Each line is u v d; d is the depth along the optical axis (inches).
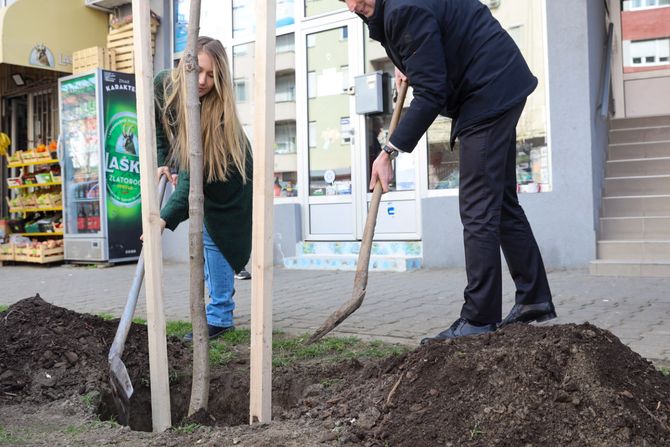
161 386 106.7
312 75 359.9
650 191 300.0
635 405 85.7
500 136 117.0
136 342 144.9
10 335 135.7
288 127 370.0
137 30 106.0
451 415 87.8
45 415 112.0
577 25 277.4
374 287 260.2
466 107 118.3
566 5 279.4
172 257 400.5
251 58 388.2
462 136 119.6
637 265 255.9
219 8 397.7
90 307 241.3
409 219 325.4
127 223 402.9
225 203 162.2
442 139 316.5
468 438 84.4
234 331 174.2
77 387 125.5
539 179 290.4
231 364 142.7
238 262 167.3
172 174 151.5
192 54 103.3
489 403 88.0
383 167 111.9
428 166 319.6
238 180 161.0
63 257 416.8
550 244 282.0
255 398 100.1
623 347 96.3
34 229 436.5
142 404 133.9
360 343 155.3
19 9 403.9
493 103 115.9
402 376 97.7
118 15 434.6
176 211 137.3
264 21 95.9
